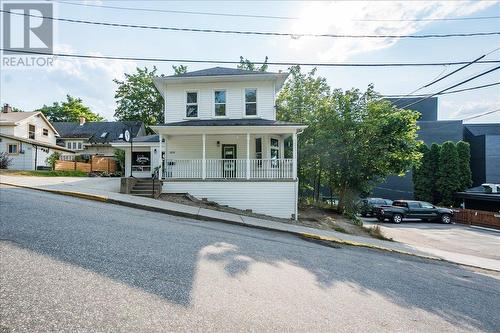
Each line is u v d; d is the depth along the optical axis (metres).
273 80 15.38
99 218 7.29
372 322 3.62
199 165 14.62
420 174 28.09
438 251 9.77
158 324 2.97
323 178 19.83
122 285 3.77
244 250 6.23
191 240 6.39
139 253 5.05
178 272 4.43
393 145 16.05
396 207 20.66
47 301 3.19
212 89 15.54
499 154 28.98
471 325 3.95
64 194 10.32
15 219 6.26
